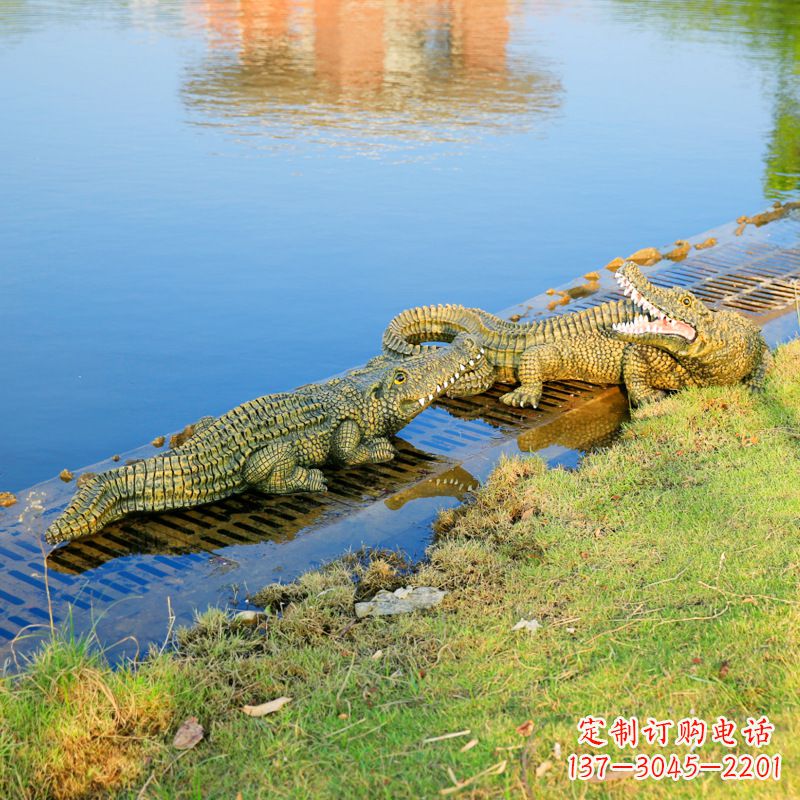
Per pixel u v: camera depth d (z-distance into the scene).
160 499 7.84
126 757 5.30
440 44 33.59
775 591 6.27
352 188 17.98
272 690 5.79
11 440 10.20
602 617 6.23
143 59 29.08
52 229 15.56
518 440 9.31
